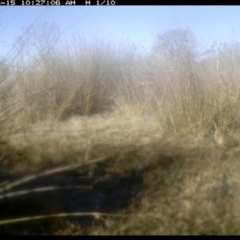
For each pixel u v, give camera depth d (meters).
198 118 5.18
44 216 3.09
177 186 3.72
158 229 3.11
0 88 5.07
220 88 5.43
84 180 3.75
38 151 4.14
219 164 4.16
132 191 3.65
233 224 3.13
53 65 6.41
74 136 4.76
